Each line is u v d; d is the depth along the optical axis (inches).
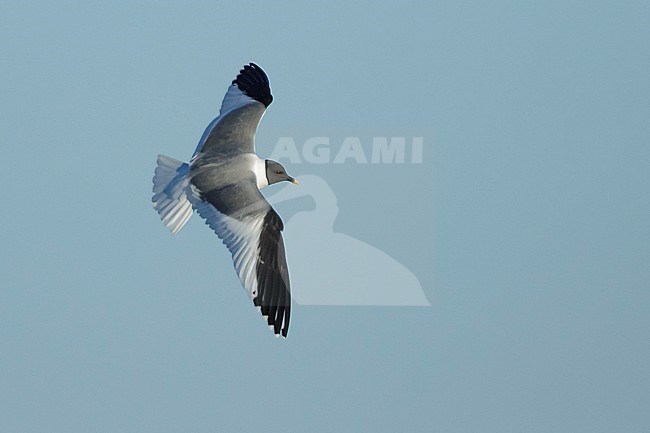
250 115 444.8
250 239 407.5
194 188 421.4
